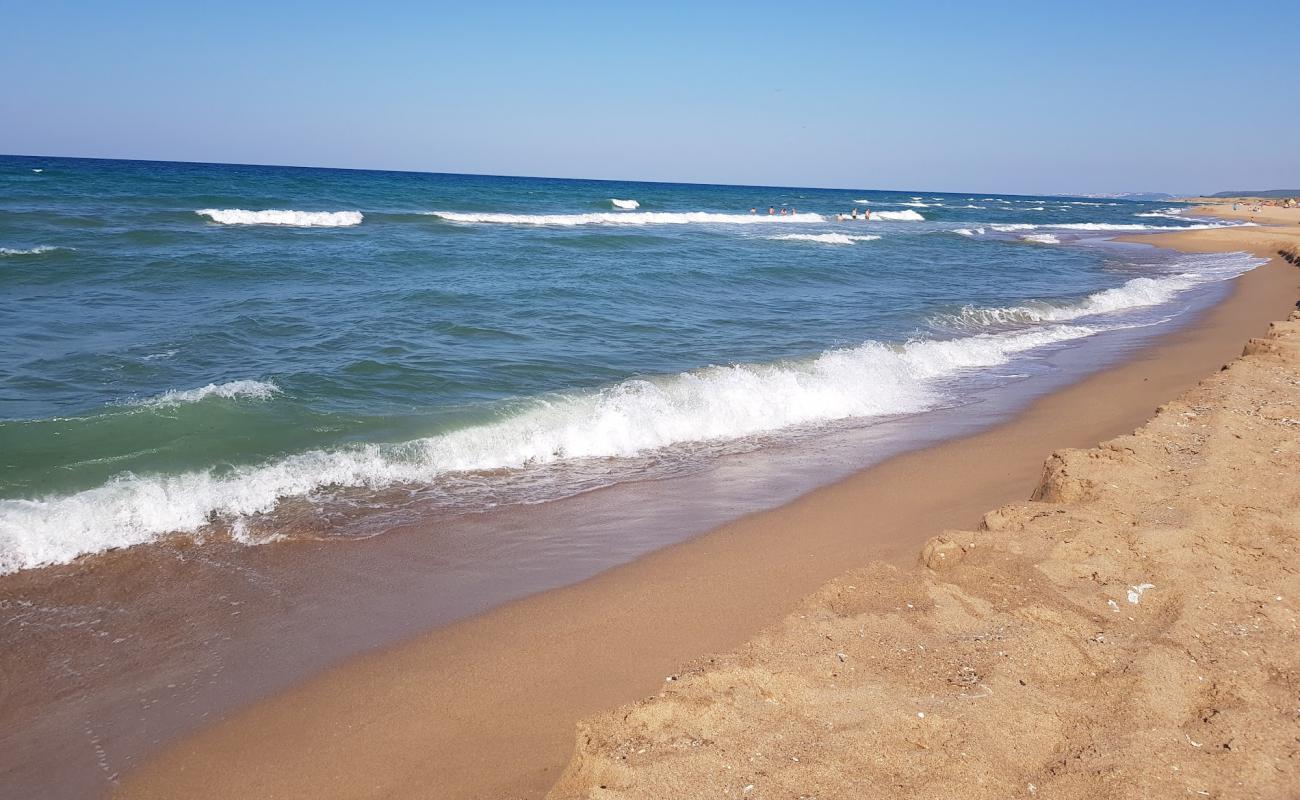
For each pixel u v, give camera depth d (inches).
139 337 442.6
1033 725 133.3
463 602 209.2
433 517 262.8
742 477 307.7
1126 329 644.1
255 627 195.5
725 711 134.4
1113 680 144.5
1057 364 513.7
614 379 420.5
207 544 235.8
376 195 2037.4
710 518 267.3
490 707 164.6
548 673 176.7
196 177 2439.7
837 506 277.7
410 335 485.7
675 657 182.4
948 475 307.7
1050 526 205.9
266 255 768.9
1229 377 360.2
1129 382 456.8
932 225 2191.2
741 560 234.5
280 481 275.6
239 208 1392.7
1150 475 238.7
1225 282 943.7
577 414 356.2
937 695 140.3
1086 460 247.9
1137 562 187.9
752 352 495.5
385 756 150.0
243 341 448.8
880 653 152.9
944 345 533.6
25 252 649.6
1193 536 198.8
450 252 869.8
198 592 210.5
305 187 2181.3
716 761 122.6
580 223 1561.3
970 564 188.7
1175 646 155.7
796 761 122.8
